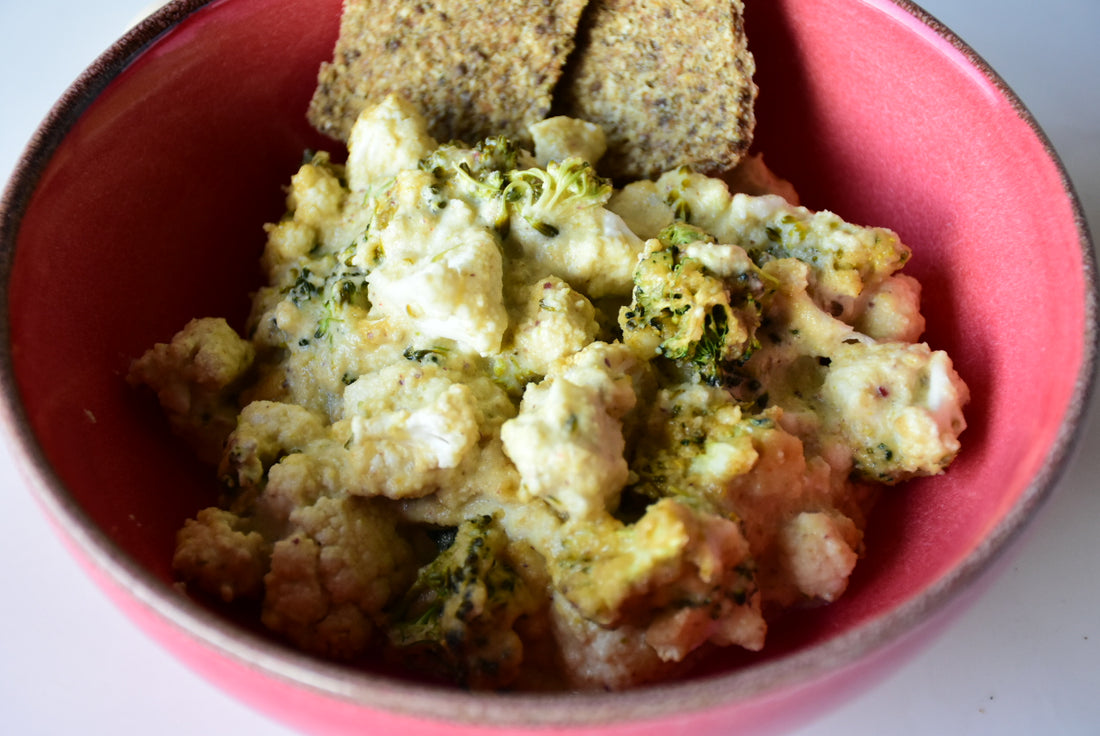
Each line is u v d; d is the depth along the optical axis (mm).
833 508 195
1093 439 221
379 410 193
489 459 191
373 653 188
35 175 190
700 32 216
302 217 218
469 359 199
